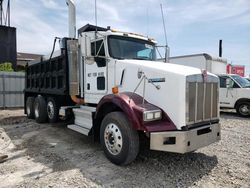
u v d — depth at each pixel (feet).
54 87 26.78
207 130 15.57
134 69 16.43
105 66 18.56
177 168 14.94
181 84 14.03
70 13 24.58
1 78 48.26
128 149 14.42
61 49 24.09
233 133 25.22
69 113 23.32
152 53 20.74
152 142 13.56
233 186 12.76
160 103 14.83
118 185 12.70
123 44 18.94
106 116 15.92
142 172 14.32
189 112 14.21
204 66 46.96
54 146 19.60
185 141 13.69
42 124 29.04
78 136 22.91
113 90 15.98
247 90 37.73
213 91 16.06
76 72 21.68
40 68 30.55
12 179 13.43
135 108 14.29
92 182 13.01
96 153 17.71
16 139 21.93
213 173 14.33
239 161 16.37
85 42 18.02
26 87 36.27
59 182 13.00
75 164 15.60
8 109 47.80
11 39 79.15
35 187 12.45
